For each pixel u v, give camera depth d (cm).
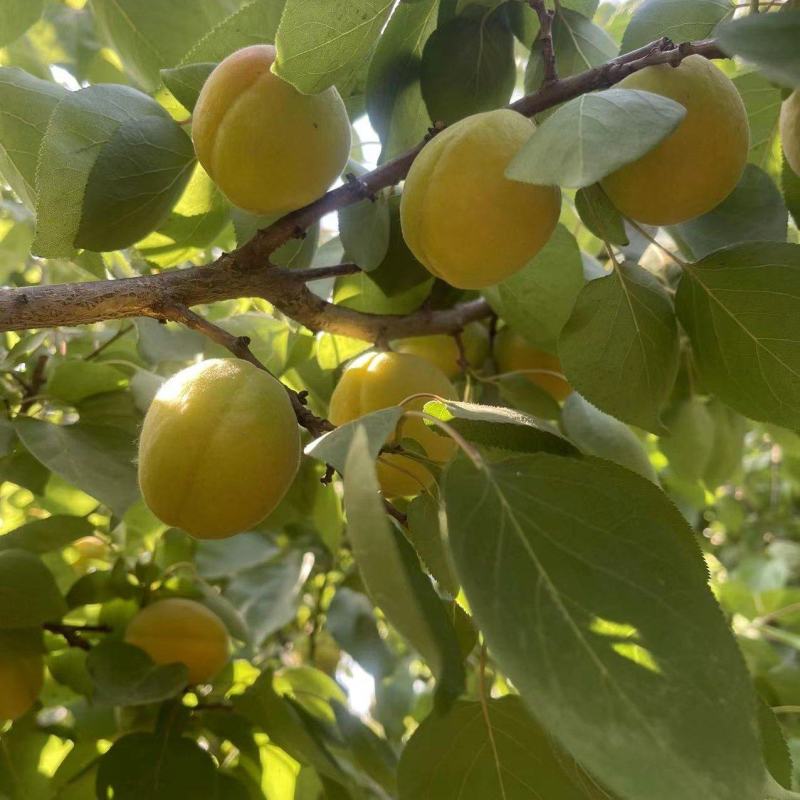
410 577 16
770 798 16
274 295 25
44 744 29
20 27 31
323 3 19
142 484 19
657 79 19
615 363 23
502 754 19
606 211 21
